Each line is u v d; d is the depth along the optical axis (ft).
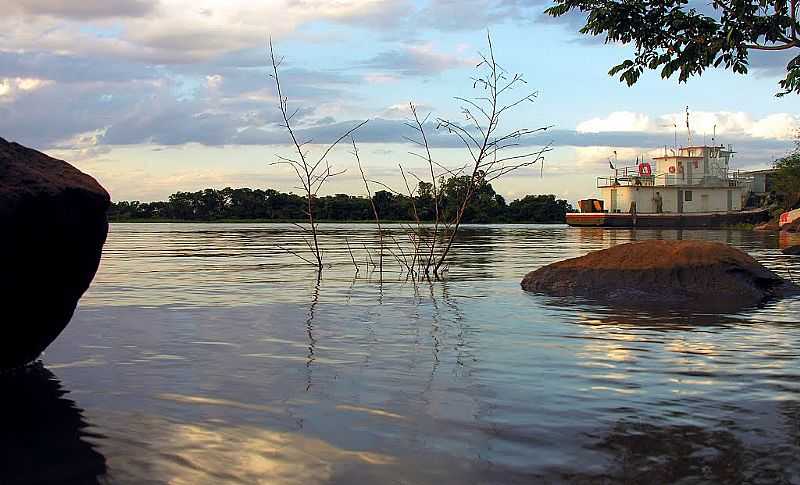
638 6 16.33
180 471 8.71
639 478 8.38
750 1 15.72
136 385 12.83
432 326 19.61
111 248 63.10
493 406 11.39
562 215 220.84
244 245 69.21
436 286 30.83
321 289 29.32
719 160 156.56
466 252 59.16
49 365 14.55
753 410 11.19
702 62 16.31
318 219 175.11
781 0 15.69
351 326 19.57
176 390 12.45
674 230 142.20
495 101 35.99
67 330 18.76
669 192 153.89
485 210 202.49
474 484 8.22
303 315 21.68
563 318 21.27
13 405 11.57
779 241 81.92
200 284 31.07
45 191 14.03
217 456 9.18
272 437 9.89
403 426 10.34
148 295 26.76
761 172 177.27
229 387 12.63
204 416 10.88
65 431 10.22
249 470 8.71
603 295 27.17
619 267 28.40
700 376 13.52
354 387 12.60
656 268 27.73
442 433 10.03
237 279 33.58
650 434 9.98
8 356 14.32
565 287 28.43
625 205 154.81
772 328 19.43
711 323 20.40
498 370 13.98
